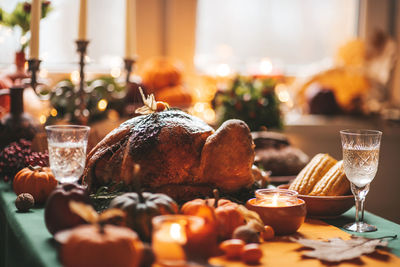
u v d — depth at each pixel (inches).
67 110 90.0
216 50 127.0
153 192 48.7
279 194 46.4
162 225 33.4
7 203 54.3
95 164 49.8
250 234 39.8
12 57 108.2
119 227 36.3
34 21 67.5
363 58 127.4
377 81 127.1
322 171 53.2
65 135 44.8
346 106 122.3
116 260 31.1
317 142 118.4
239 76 102.3
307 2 131.4
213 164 47.2
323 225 48.0
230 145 46.7
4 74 94.3
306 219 50.2
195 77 123.3
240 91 98.6
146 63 114.5
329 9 133.4
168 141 48.1
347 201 49.4
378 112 123.7
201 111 105.2
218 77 114.8
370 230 46.7
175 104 105.0
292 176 75.8
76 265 31.2
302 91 125.1
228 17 126.3
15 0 103.4
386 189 123.3
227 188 49.0
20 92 74.0
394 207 123.9
